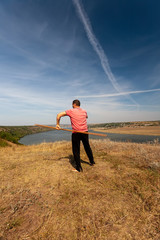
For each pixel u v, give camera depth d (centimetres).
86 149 319
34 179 250
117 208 162
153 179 232
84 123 301
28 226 136
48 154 474
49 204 173
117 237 121
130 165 315
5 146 981
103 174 267
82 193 199
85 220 144
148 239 118
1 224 138
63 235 125
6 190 210
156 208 159
